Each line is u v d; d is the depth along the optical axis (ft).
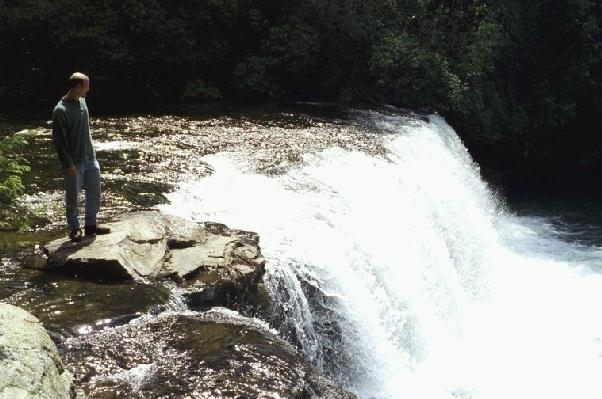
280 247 27.68
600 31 76.64
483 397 32.27
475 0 68.08
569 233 61.41
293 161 38.65
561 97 73.15
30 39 55.93
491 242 52.85
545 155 76.28
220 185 34.35
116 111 52.80
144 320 20.29
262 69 59.41
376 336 28.84
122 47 56.39
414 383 31.42
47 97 56.85
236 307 23.44
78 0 56.39
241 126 48.24
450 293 39.78
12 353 14.34
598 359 37.93
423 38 65.00
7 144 31.78
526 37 73.36
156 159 38.14
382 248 33.14
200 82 59.41
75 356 18.02
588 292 47.67
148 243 24.89
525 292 47.91
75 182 24.03
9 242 25.76
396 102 61.31
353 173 38.29
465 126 64.44
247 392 16.92
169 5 59.00
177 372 17.61
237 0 60.85
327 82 61.52
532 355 38.17
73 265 22.97
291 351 19.76
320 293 26.68
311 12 62.03
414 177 42.57
